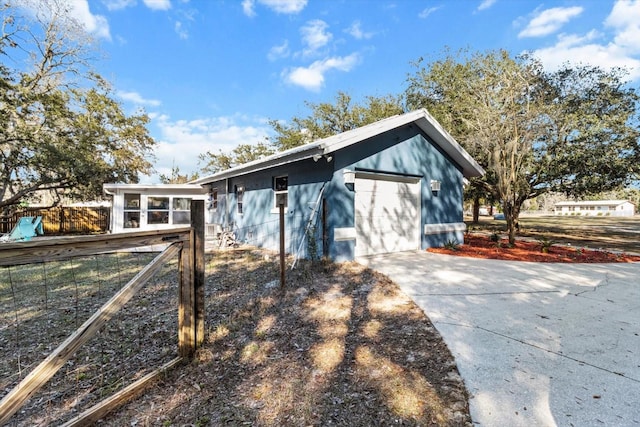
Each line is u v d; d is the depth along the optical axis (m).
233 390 2.56
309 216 7.68
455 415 2.15
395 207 8.34
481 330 3.41
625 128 10.95
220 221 13.80
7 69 14.66
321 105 25.11
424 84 16.16
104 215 19.80
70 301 4.92
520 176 10.68
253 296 4.80
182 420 2.23
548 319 3.70
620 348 2.98
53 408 2.45
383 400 2.34
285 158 7.46
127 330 3.79
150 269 2.60
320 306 4.29
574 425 2.01
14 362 3.13
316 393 2.46
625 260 7.40
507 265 6.65
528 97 9.93
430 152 9.09
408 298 4.49
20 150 15.39
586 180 12.09
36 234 14.62
